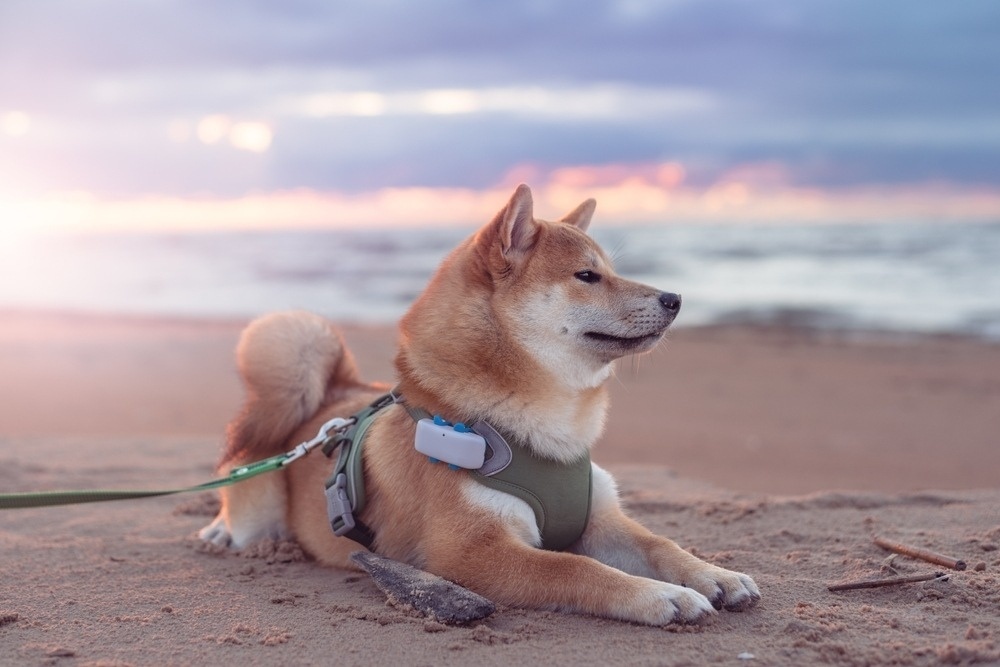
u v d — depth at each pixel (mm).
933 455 2252
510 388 1183
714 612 1077
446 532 1166
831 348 4184
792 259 8617
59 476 1852
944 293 6172
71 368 3861
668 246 10398
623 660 996
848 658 985
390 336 4711
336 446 1302
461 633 1065
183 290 8133
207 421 2762
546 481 1176
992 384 3232
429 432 1158
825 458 2238
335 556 1295
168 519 1568
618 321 1214
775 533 1399
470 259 1232
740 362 3834
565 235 1253
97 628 1094
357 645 1042
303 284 8227
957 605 1106
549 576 1113
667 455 2295
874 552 1295
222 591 1206
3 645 1053
